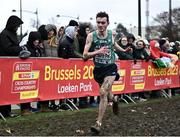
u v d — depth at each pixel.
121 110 9.47
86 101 10.16
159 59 12.34
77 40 10.05
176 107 10.13
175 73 13.56
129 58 11.32
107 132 6.62
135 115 8.61
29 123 7.52
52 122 7.64
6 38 8.28
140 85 11.86
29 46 9.13
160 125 7.27
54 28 9.74
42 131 6.72
